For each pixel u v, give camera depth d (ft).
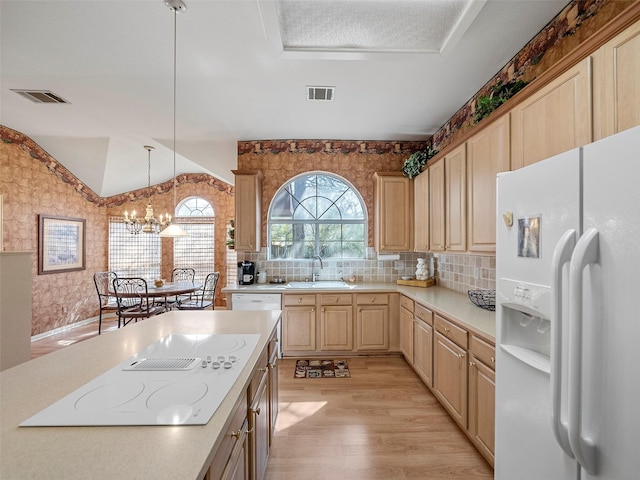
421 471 5.96
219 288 20.90
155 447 2.37
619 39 3.73
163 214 20.90
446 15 6.10
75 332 15.39
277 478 5.77
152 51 7.30
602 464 2.66
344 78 8.50
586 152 2.92
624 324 2.51
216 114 10.91
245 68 8.00
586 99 4.21
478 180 7.29
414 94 9.45
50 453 2.30
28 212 13.91
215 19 6.23
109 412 2.84
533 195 3.64
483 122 6.94
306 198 14.39
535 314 3.59
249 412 4.13
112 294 13.88
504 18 6.27
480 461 6.22
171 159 17.08
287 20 6.26
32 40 6.89
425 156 11.06
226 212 21.07
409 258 13.83
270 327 5.98
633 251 2.46
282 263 13.75
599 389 2.69
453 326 7.22
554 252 3.07
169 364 4.00
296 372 10.56
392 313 11.84
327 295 11.77
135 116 11.15
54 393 3.23
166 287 15.56
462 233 8.12
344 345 11.76
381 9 5.96
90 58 7.59
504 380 4.23
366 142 13.76
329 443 6.77
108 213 19.11
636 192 2.45
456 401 7.08
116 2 5.80
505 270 4.17
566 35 5.96
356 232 14.43
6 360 6.56
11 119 11.60
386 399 8.71
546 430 3.48
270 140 13.65
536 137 5.30
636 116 3.54
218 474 2.79
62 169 15.75
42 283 14.56
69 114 11.07
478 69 8.08
